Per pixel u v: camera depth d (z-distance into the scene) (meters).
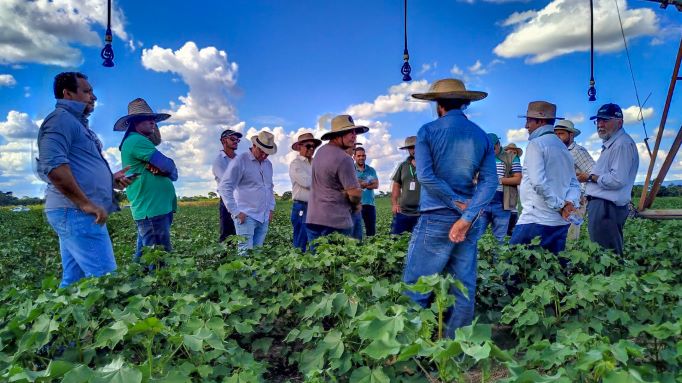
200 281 4.11
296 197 7.35
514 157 7.91
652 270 5.52
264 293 4.26
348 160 5.49
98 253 4.19
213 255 5.79
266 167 7.04
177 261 4.38
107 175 4.38
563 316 3.90
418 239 3.90
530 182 4.91
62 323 2.76
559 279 4.61
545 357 2.11
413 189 8.02
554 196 4.81
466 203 3.76
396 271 5.13
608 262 4.59
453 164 3.76
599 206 5.50
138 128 5.63
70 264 4.25
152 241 5.62
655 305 3.68
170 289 4.06
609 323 3.58
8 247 9.47
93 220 4.15
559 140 4.98
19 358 2.55
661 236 6.68
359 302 3.12
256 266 4.52
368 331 2.02
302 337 2.87
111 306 3.49
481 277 4.72
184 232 14.85
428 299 3.91
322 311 2.92
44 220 14.43
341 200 5.59
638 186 22.00
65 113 4.02
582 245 4.93
